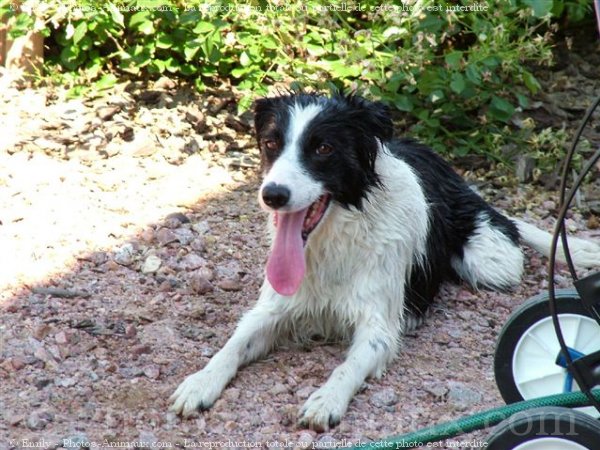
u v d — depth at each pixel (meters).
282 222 5.02
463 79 7.27
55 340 5.13
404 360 5.26
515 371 4.20
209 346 5.25
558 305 4.08
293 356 5.30
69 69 8.50
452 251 6.32
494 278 6.24
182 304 5.66
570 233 6.98
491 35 7.52
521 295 6.19
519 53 7.48
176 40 8.16
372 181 5.25
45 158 7.24
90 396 4.68
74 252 6.06
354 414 4.66
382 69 7.43
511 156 7.71
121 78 8.51
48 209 6.53
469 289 6.27
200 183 7.13
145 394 4.72
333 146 5.01
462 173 7.66
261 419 4.57
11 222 6.33
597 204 7.27
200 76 8.36
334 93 5.47
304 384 4.95
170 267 6.02
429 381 5.01
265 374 5.04
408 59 7.41
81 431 4.38
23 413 4.49
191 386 4.67
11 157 7.18
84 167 7.19
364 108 5.14
